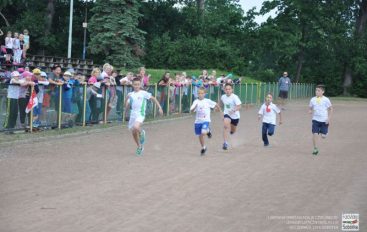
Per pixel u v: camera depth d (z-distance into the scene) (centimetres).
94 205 779
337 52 5506
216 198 832
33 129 1536
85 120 1756
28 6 4916
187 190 885
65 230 657
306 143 1542
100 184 921
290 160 1222
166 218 717
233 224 695
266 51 5494
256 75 5112
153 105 2156
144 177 989
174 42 4841
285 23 5359
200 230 666
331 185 947
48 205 775
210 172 1050
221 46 4888
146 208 767
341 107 3469
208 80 2666
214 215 736
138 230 661
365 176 1038
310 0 5322
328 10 5353
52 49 4881
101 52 3784
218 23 5297
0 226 671
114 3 3578
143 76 2073
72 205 777
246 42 5394
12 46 2483
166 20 5397
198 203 800
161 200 814
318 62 5738
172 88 2303
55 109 1617
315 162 1198
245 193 870
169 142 1503
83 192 859
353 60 5472
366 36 5528
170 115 2270
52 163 1115
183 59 4672
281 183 955
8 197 820
